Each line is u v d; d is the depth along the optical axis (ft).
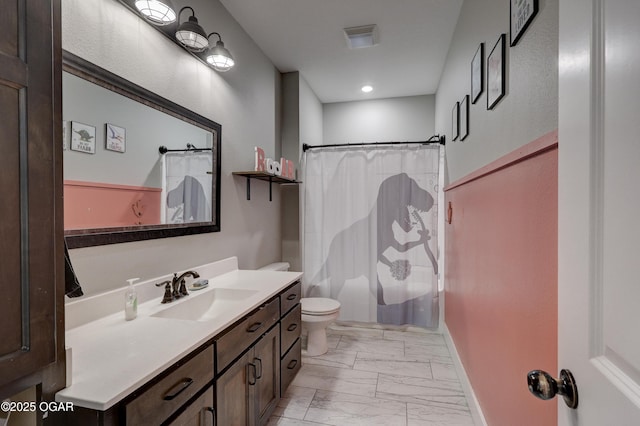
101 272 4.16
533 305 3.33
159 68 5.14
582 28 1.79
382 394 6.65
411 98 12.45
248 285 5.92
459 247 7.22
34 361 2.10
